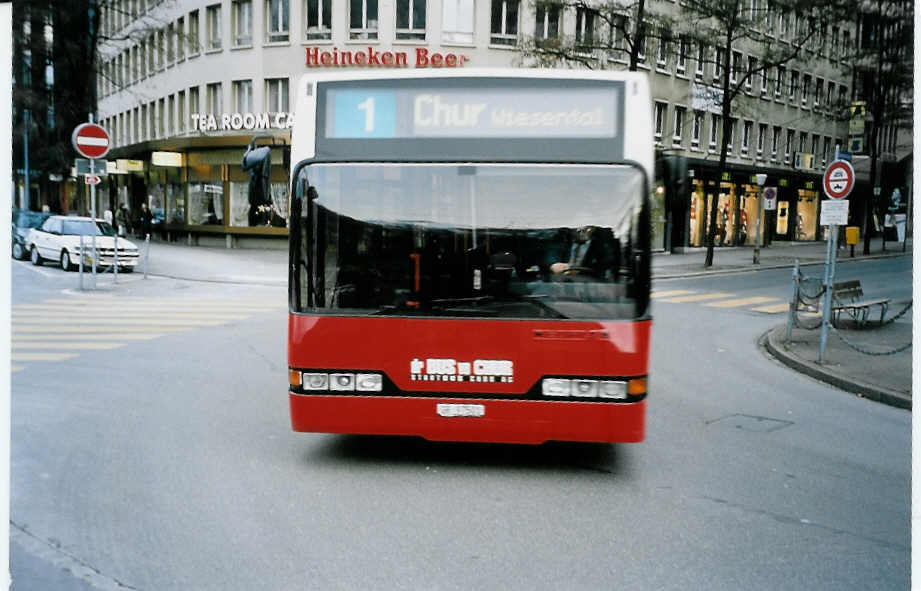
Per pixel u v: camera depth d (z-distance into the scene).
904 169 48.97
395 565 4.51
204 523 5.09
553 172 5.68
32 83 32.69
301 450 6.67
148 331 13.46
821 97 50.75
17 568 4.41
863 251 40.50
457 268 5.71
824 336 10.90
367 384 5.77
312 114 5.82
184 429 7.31
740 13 27.83
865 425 7.93
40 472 6.05
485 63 34.50
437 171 5.73
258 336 12.98
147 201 43.47
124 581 4.29
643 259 5.65
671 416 8.16
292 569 4.45
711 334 14.16
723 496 5.73
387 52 34.44
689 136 41.22
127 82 47.34
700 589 4.29
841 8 27.94
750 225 46.38
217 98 38.75
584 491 5.78
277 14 36.22
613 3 24.55
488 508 5.41
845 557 4.71
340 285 5.77
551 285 5.67
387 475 6.05
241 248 37.12
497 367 5.68
